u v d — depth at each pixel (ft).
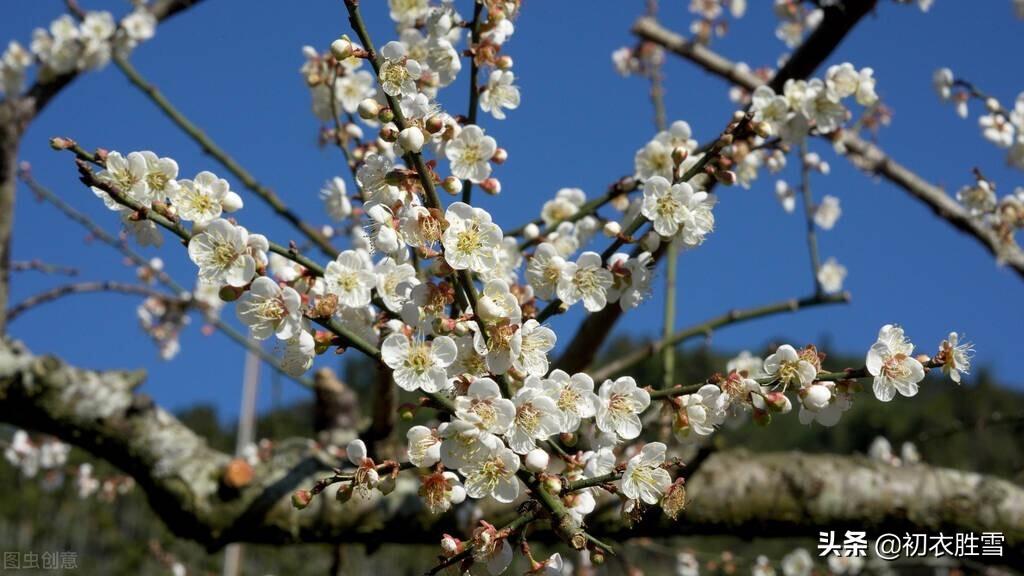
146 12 3.87
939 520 3.18
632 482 2.20
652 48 4.56
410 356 2.17
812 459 3.24
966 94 3.64
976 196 3.52
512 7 2.64
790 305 3.65
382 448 3.17
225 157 3.49
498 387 2.14
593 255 2.36
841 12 3.20
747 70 4.18
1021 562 3.19
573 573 4.64
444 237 2.19
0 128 3.73
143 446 3.17
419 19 2.76
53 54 3.77
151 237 2.24
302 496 2.17
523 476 2.17
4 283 3.81
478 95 2.63
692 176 2.53
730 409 2.29
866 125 4.02
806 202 3.76
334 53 2.23
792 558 4.83
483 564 2.22
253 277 2.19
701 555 4.65
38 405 3.17
